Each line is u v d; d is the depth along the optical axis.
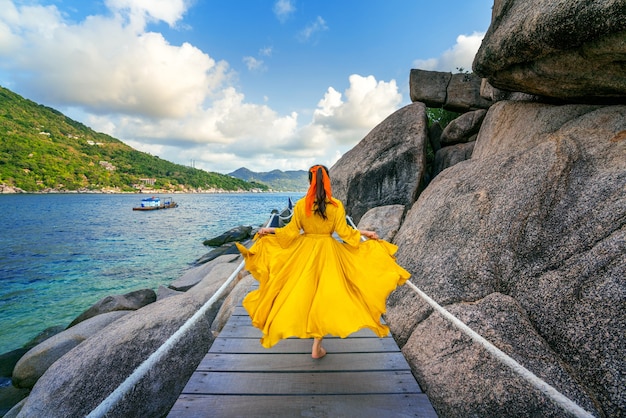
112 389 3.47
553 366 2.64
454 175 5.81
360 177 10.54
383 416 2.58
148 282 13.21
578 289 2.90
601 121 4.32
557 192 3.71
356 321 2.56
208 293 7.48
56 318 9.58
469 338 3.18
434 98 10.88
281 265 2.96
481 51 5.45
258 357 3.41
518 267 3.52
